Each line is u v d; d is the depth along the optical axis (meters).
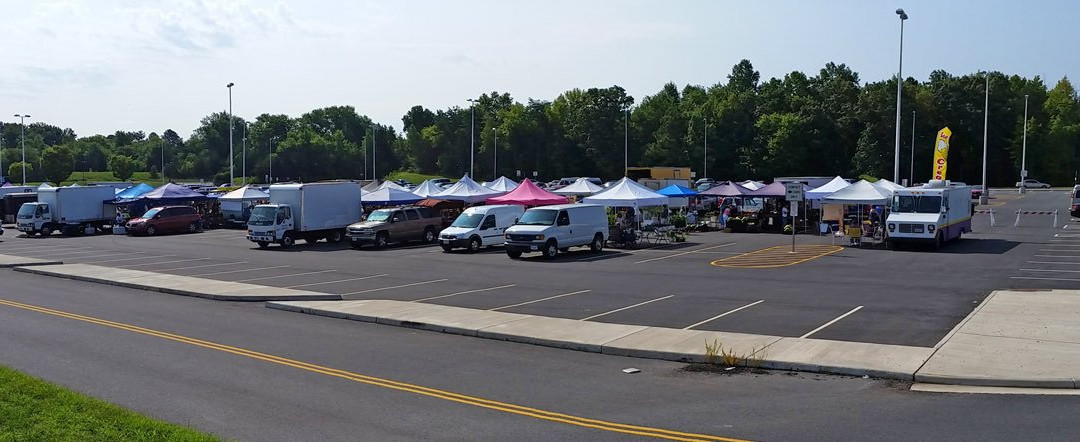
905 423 9.27
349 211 41.69
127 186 70.12
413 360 13.48
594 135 113.94
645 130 116.50
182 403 10.48
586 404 10.48
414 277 25.89
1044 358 12.35
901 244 32.62
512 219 37.28
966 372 11.61
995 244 33.09
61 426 8.58
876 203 35.94
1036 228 41.00
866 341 14.22
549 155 117.94
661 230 38.12
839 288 21.22
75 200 50.09
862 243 35.09
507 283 23.92
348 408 10.26
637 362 13.32
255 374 12.31
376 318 17.62
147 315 18.67
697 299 19.89
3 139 156.25
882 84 105.75
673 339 14.69
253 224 38.94
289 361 13.35
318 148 130.12
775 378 11.98
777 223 44.78
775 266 26.81
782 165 105.06
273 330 16.59
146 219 48.81
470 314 17.95
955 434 8.78
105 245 41.34
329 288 23.38
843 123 103.44
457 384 11.69
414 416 9.86
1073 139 107.69
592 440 8.79
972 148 104.19
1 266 30.30
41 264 30.80
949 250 31.09
